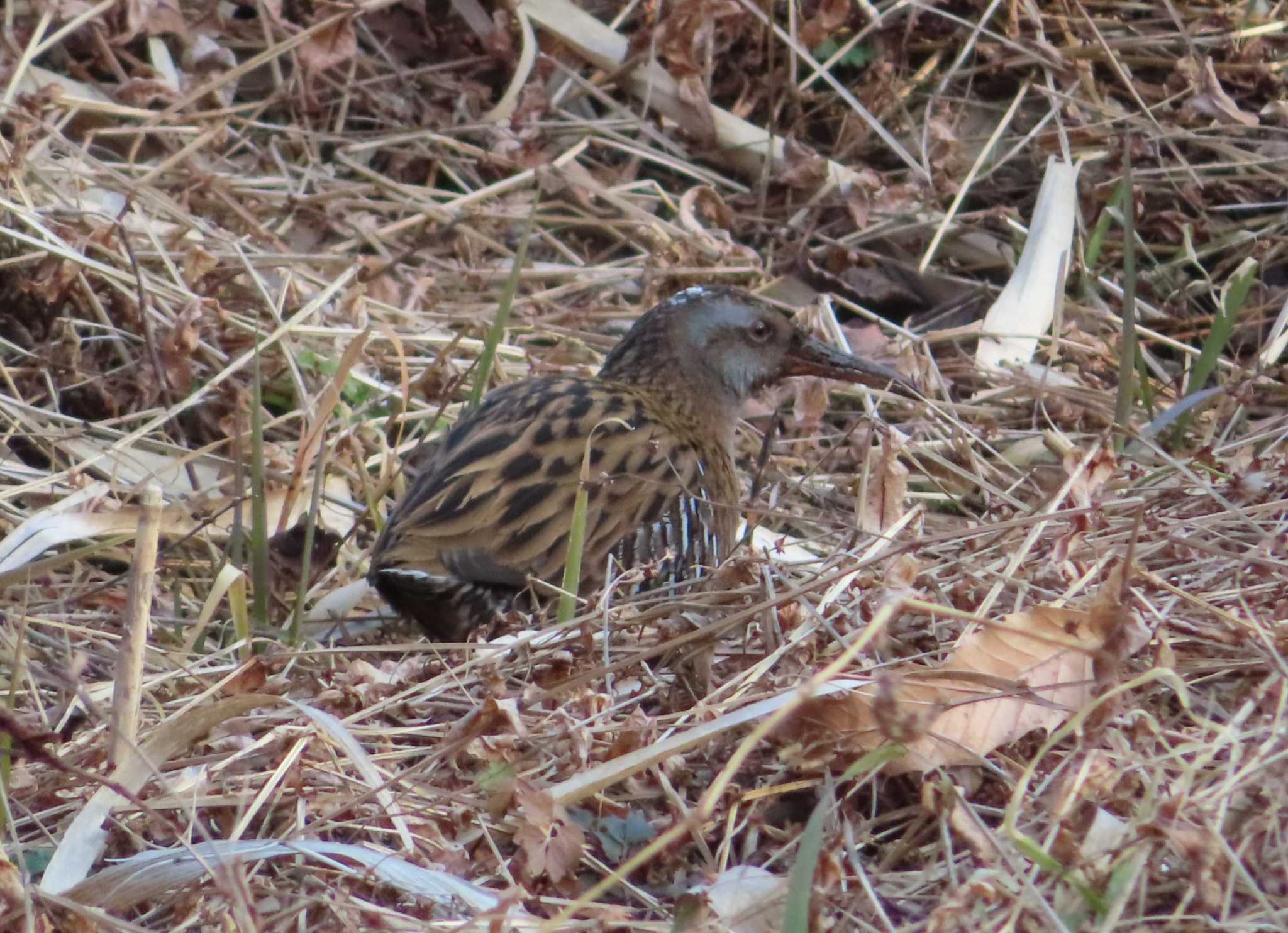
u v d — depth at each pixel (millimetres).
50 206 11555
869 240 13172
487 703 6676
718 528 9531
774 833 6559
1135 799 6141
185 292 11172
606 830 6594
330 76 13562
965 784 6488
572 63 13828
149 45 13219
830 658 7207
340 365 9219
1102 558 7586
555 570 8625
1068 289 12719
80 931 5934
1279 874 5930
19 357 11133
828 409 11664
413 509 8664
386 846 6559
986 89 13953
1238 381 10523
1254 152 13070
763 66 13953
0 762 6543
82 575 9570
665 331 10109
